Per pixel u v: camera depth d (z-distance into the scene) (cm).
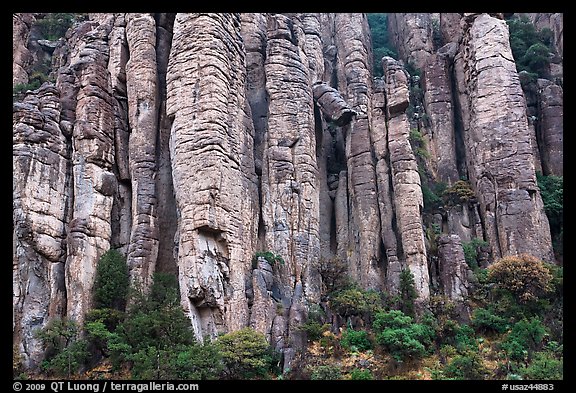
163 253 3209
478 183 3794
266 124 3625
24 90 3984
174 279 3045
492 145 3772
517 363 2633
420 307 3125
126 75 3503
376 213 3666
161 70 3544
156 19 3659
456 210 3797
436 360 2708
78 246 2953
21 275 2845
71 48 4066
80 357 2608
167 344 2578
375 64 5200
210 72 3070
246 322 2880
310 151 3562
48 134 3103
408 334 2761
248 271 3069
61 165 3122
